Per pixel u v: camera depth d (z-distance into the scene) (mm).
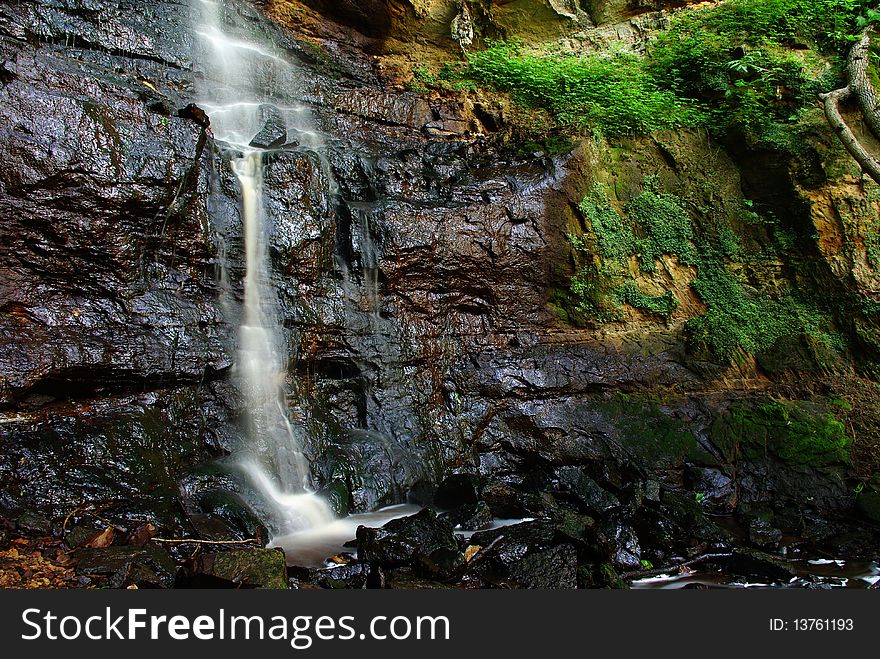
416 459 7289
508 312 8672
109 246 5891
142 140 6156
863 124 10180
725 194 10672
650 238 9984
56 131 5676
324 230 7430
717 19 11828
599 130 10445
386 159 8891
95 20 7691
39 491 4805
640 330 9383
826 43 11180
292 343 6918
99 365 5566
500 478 7727
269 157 7223
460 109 10781
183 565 4500
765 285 10305
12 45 6590
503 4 12008
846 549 6262
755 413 8641
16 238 5492
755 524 6543
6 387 5086
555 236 9000
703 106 11195
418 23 11305
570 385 8445
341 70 10586
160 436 5703
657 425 8328
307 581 4543
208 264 6574
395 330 7816
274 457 6402
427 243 8070
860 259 9781
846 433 8625
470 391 8078
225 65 8789
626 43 12469
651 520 6340
